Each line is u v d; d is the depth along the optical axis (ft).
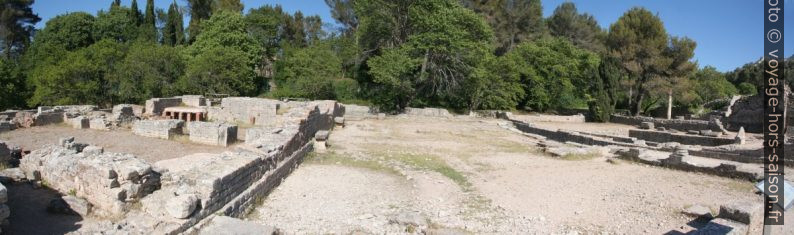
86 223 28.25
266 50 227.61
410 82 152.87
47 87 134.62
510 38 228.63
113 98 152.05
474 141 88.79
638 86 176.24
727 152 68.95
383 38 169.27
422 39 147.23
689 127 128.57
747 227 30.30
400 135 93.91
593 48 243.19
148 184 31.50
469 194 45.01
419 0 152.97
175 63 158.10
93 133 73.77
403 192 44.96
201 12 254.68
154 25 248.52
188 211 28.66
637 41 170.60
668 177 53.78
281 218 35.24
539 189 47.52
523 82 188.44
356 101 183.01
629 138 87.30
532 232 33.94
